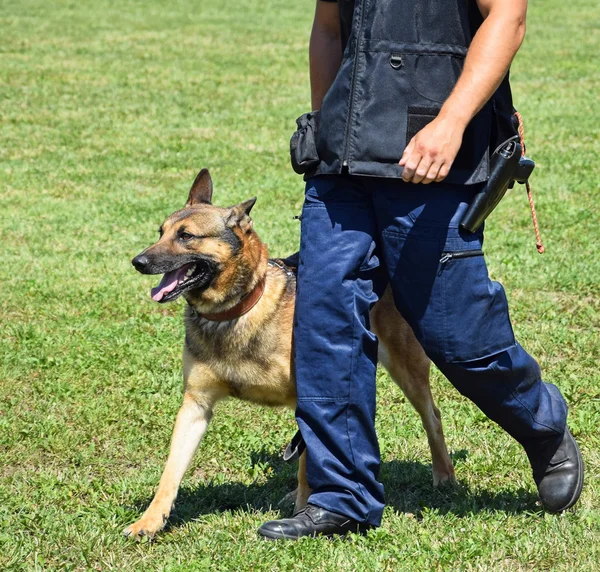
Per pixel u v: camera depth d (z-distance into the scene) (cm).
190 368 553
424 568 462
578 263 1058
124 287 1005
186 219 545
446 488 593
